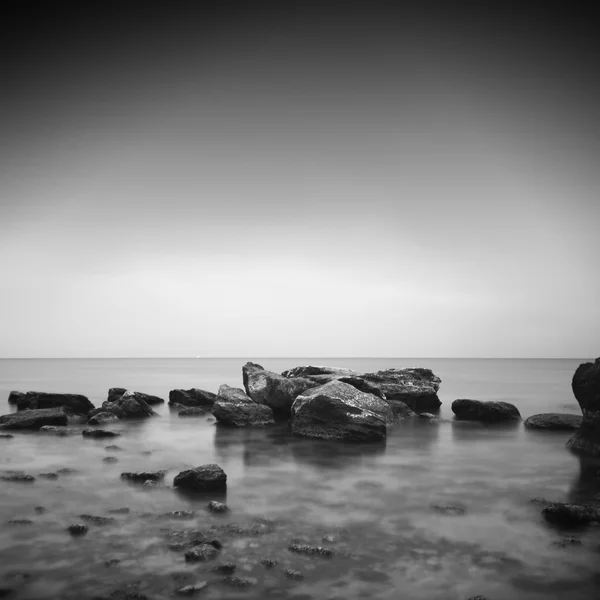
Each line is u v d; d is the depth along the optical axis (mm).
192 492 11742
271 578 7336
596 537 9000
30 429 20969
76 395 25781
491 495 11766
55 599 6664
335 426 19531
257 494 11648
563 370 112438
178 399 31812
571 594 6961
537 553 8289
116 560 7836
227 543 8594
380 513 10320
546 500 11305
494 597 6871
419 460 15727
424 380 29594
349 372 28031
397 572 7570
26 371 92562
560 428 22062
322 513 10281
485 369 122375
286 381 24531
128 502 10844
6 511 10156
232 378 66062
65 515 9930
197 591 6906
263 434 20578
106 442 18391
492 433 21125
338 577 7402
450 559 8047
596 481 13133
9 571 7469
